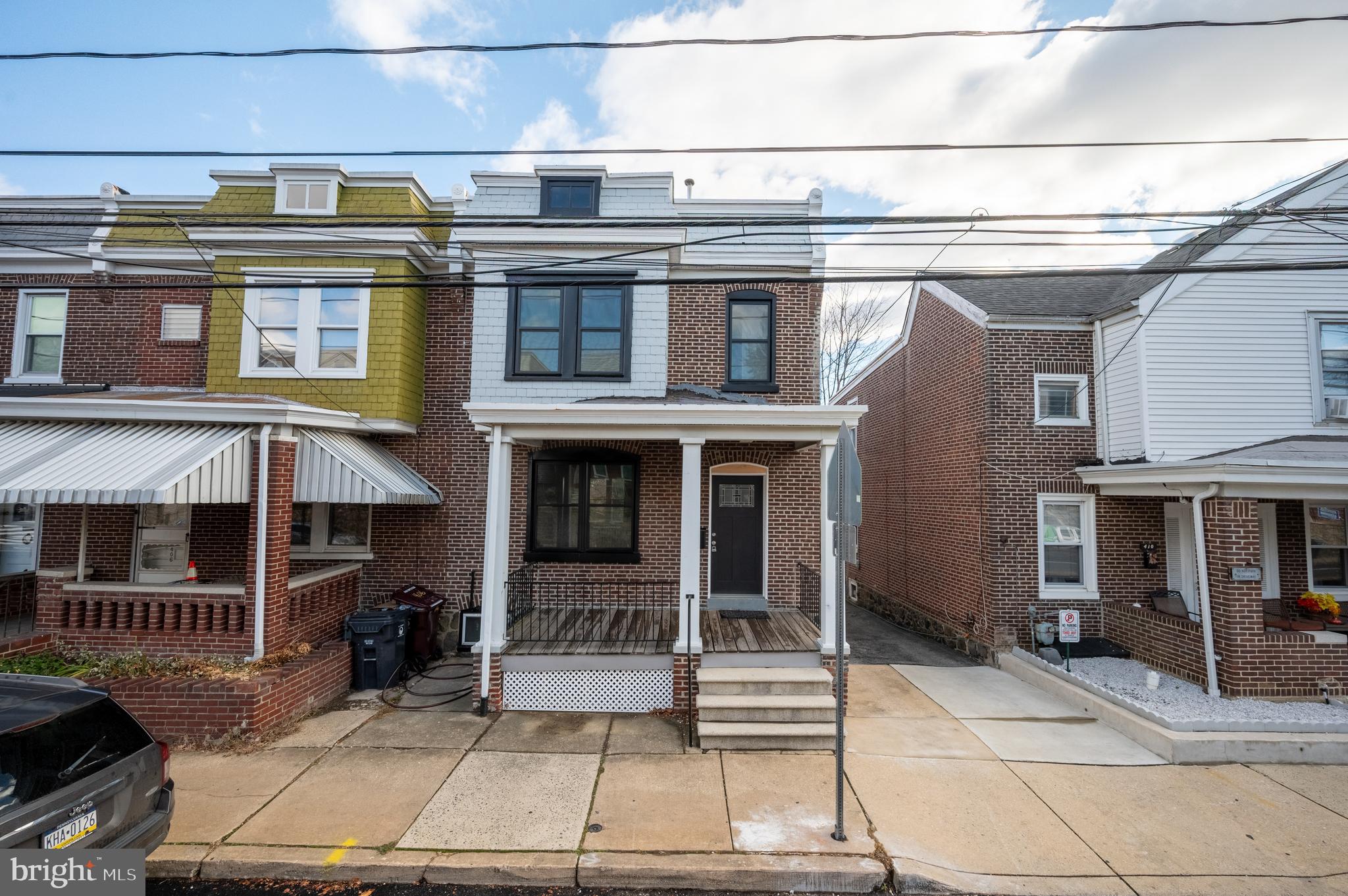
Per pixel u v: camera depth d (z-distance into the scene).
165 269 10.94
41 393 10.03
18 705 3.50
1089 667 9.38
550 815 5.29
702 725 6.74
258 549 7.68
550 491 10.52
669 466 10.47
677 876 4.55
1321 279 9.78
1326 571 10.22
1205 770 6.38
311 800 5.50
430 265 10.89
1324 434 9.67
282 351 10.02
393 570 10.53
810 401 10.63
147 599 7.71
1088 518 10.62
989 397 10.78
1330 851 4.94
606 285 6.88
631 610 10.05
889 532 15.77
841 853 4.78
